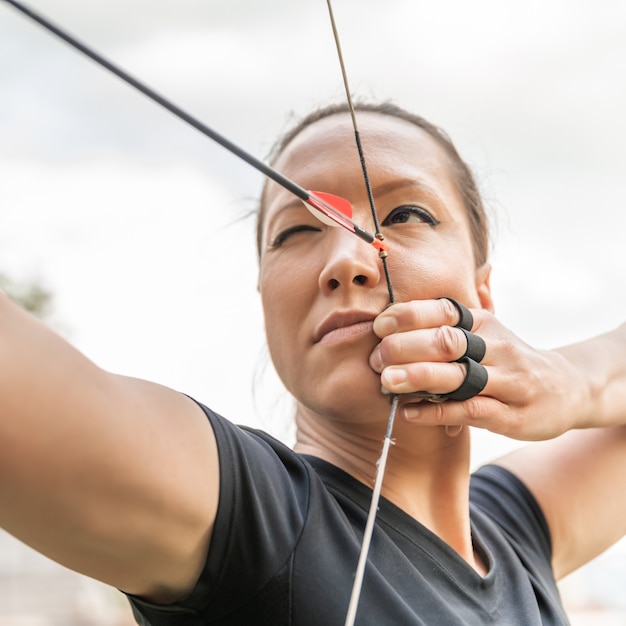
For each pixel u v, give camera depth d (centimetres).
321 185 90
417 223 90
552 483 112
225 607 66
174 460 60
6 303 56
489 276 104
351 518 77
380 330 78
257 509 65
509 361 84
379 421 83
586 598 358
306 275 85
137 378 65
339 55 83
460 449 88
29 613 399
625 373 107
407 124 97
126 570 63
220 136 66
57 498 56
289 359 86
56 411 54
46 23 57
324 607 66
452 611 74
